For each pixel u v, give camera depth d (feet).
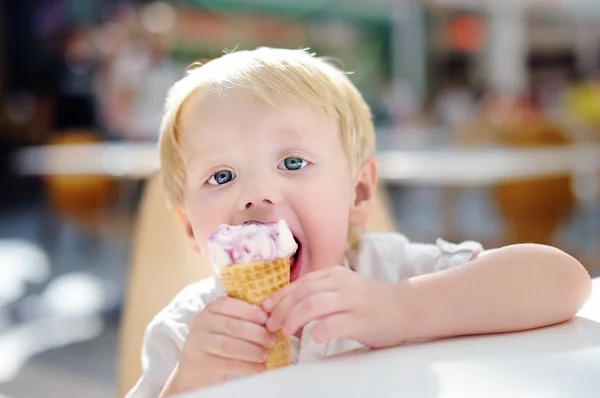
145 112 15.66
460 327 2.04
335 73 3.14
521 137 13.32
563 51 36.47
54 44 30.81
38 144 27.32
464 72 38.63
